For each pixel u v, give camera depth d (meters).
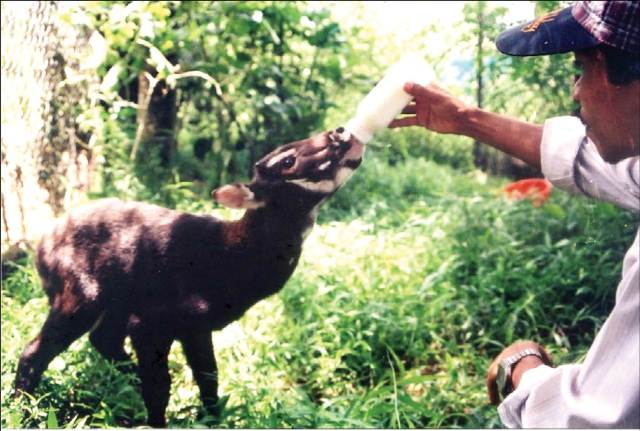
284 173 3.43
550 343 4.57
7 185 5.85
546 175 2.26
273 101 6.89
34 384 3.70
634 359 1.83
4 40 6.01
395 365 4.36
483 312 4.71
